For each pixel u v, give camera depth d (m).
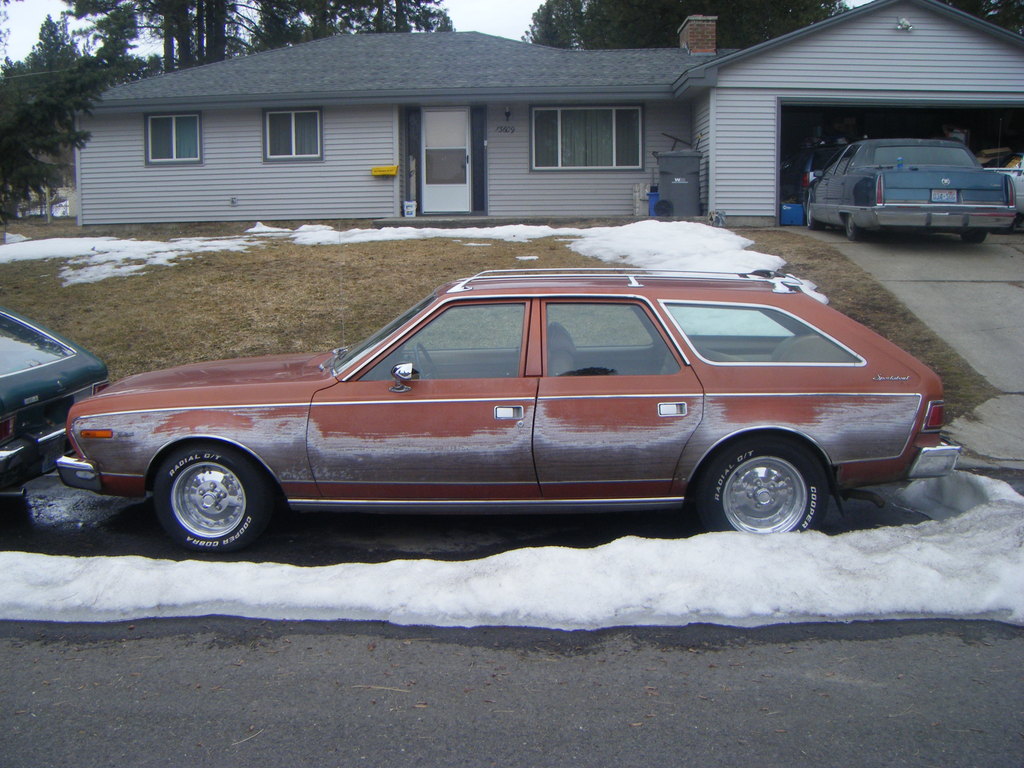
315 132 20.17
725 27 32.25
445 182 20.70
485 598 4.64
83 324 10.97
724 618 4.57
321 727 3.68
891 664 4.17
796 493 5.55
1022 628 4.51
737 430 5.43
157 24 35.88
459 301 5.70
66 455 6.21
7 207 14.23
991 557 4.94
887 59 18.23
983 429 7.95
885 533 5.39
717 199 18.53
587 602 4.61
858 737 3.59
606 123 20.36
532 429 5.46
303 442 5.54
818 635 4.43
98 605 4.74
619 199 20.50
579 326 5.69
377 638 4.43
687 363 5.53
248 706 3.85
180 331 10.63
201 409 5.59
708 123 18.53
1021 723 3.70
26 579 4.95
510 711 3.79
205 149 20.38
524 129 20.31
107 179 20.70
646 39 33.47
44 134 13.62
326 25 38.62
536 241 14.44
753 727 3.66
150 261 13.66
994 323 10.42
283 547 5.84
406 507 5.64
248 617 4.65
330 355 6.57
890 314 10.72
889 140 14.93
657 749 3.51
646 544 5.04
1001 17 29.14
